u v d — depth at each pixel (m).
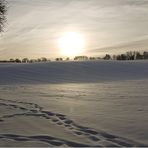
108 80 38.41
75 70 50.25
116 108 12.64
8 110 13.12
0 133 8.67
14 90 24.80
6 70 49.88
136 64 58.31
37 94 20.50
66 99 16.86
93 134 8.33
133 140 7.48
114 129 8.73
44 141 7.73
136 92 19.89
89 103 14.69
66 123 9.98
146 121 9.64
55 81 38.38
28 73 46.91
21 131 8.90
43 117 11.23
